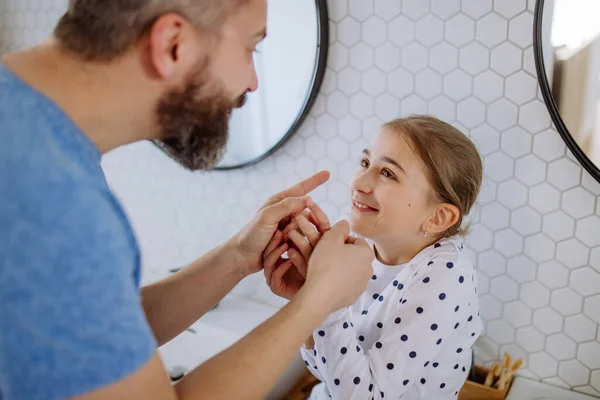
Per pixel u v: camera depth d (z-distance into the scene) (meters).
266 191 1.31
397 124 0.84
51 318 0.39
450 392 0.89
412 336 0.77
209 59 0.54
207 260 0.76
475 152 0.85
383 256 0.94
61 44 0.50
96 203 0.43
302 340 0.59
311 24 1.09
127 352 0.42
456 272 0.81
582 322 1.00
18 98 0.44
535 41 0.89
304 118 1.18
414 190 0.80
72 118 0.49
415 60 1.05
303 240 0.73
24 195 0.40
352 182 0.84
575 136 0.90
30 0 1.52
